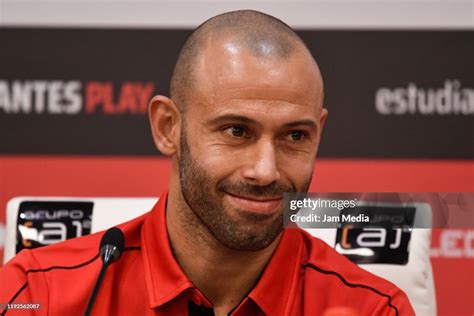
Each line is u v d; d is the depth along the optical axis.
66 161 6.33
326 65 6.30
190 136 2.85
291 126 2.75
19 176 6.32
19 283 3.16
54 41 6.28
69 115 6.32
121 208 3.93
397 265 3.83
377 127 6.31
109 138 6.34
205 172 2.79
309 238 3.44
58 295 3.11
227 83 2.73
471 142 6.30
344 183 6.31
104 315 3.07
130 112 6.34
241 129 2.76
